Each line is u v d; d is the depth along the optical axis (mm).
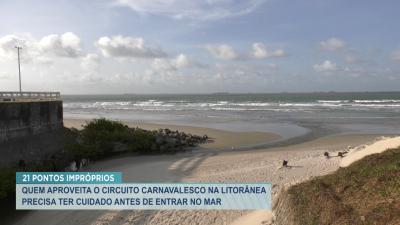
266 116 64875
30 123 26312
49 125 29766
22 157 24484
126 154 33375
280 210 13469
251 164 26516
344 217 10516
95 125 37344
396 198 10617
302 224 11336
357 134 41094
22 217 18469
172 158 30922
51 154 28062
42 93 33625
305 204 12125
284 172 23109
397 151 15000
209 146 36406
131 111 84062
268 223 13844
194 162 28344
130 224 16875
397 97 152375
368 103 100062
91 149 30984
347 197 11758
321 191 12344
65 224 17453
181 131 44875
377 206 10500
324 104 97875
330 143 35625
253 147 35188
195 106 99250
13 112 24094
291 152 30594
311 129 46031
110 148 33312
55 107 31234
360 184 12336
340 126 48562
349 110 76062
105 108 98312
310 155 28578
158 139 35438
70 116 71188
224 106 96875
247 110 80500
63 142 30906
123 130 37812
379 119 56719
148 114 73750
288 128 47344
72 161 29078
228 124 52719
